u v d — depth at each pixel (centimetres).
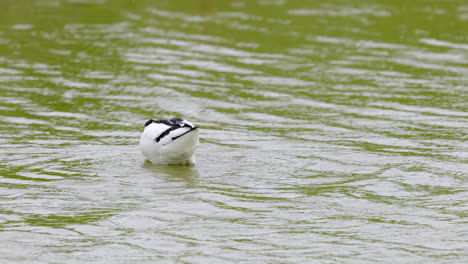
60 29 2844
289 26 2886
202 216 1098
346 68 2261
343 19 3022
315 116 1767
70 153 1451
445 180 1276
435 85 2056
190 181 1276
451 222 1064
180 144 1321
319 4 3384
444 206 1138
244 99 1931
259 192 1217
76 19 3042
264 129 1653
